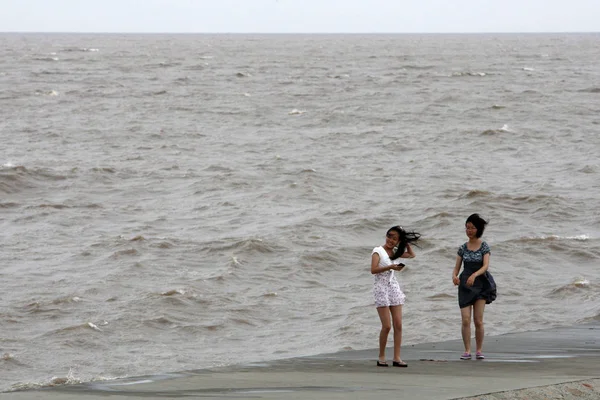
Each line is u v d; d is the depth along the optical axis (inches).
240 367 973.8
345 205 2640.3
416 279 1822.1
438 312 1566.2
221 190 2876.5
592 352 1093.8
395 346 983.0
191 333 1480.1
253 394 773.9
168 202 2711.6
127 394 782.5
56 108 5438.0
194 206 2645.2
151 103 5753.0
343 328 1481.3
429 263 1945.1
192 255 2020.2
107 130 4382.4
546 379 840.3
